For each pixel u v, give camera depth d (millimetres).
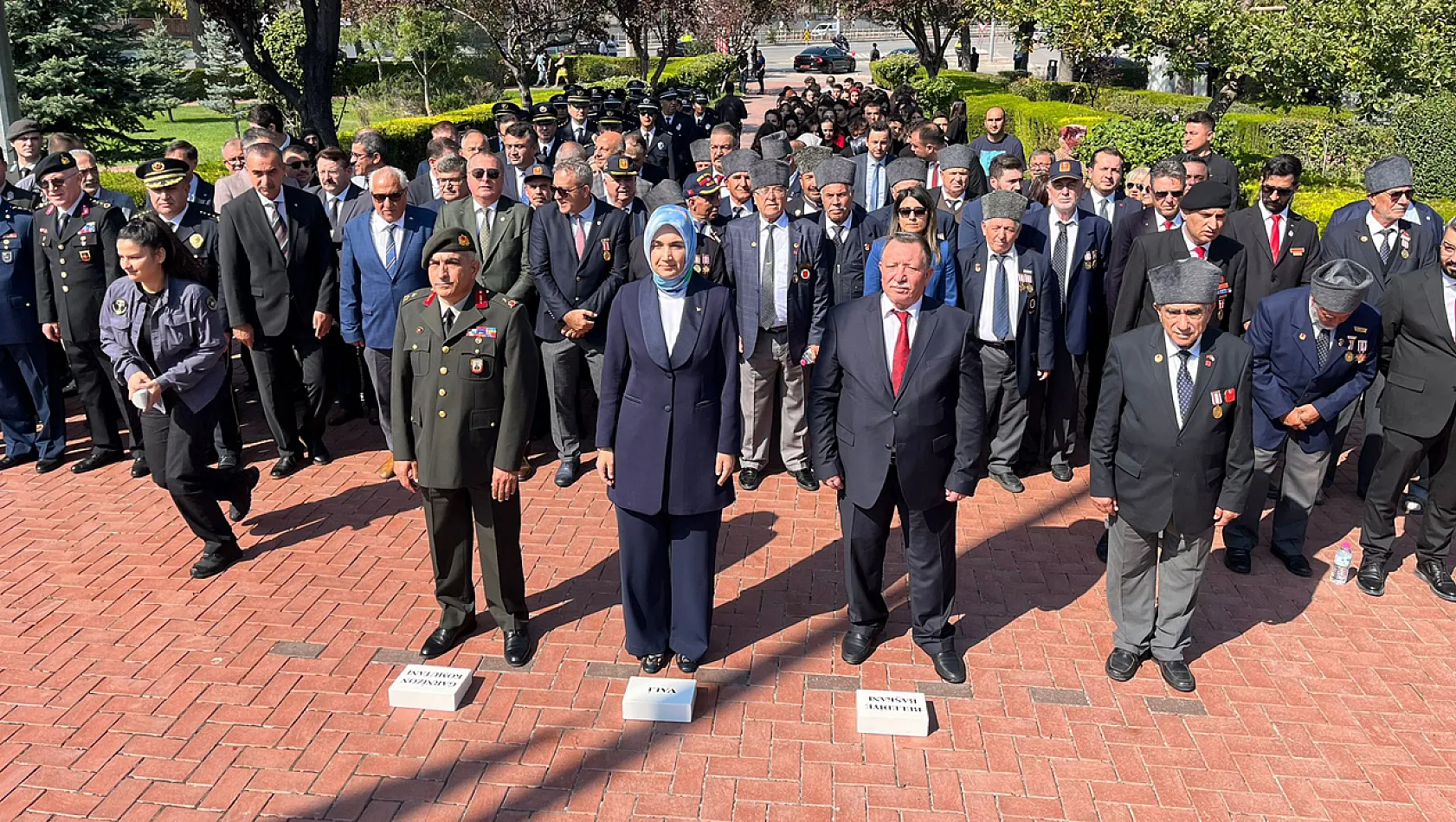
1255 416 5727
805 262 6633
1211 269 4250
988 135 10633
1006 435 6945
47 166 6781
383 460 7539
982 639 5156
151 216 5621
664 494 4570
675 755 4270
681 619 4824
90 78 17484
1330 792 4078
